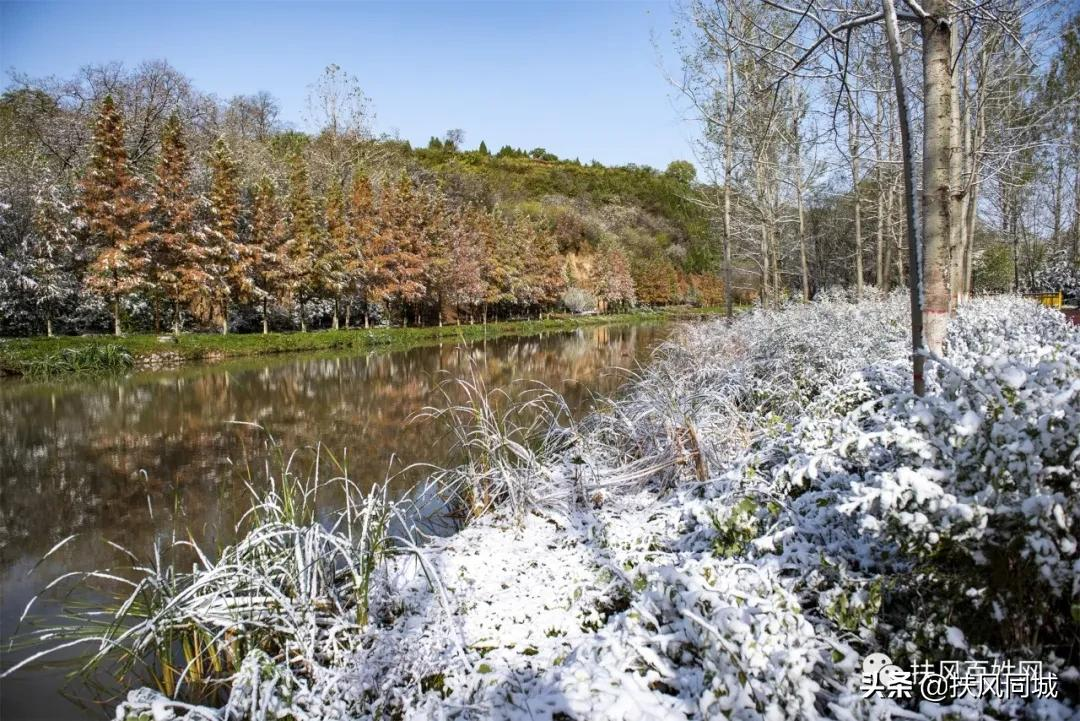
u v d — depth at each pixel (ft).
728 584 6.38
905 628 5.90
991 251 74.95
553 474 13.85
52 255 54.70
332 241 73.36
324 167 101.50
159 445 23.38
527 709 6.13
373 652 7.88
